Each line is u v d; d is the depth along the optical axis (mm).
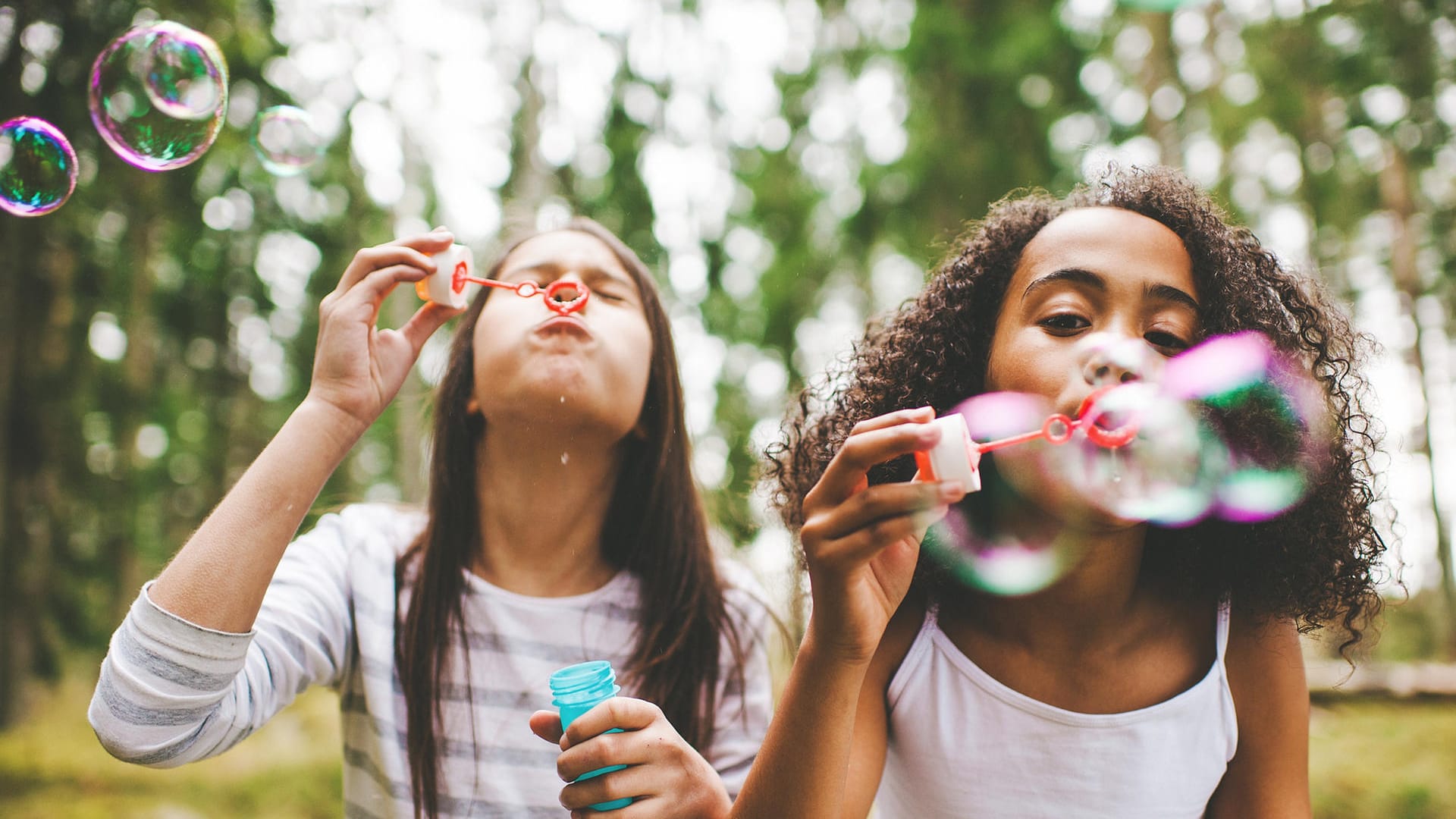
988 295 1193
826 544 840
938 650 1144
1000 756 1102
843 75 7117
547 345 1319
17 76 4266
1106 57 6645
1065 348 989
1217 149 7066
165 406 9523
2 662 6496
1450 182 8438
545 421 1332
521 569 1448
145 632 1013
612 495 1538
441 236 1260
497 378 1334
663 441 1544
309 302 8781
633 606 1466
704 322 7547
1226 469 1099
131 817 4609
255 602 1046
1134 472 953
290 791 5156
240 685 1145
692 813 946
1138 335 1011
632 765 938
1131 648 1128
